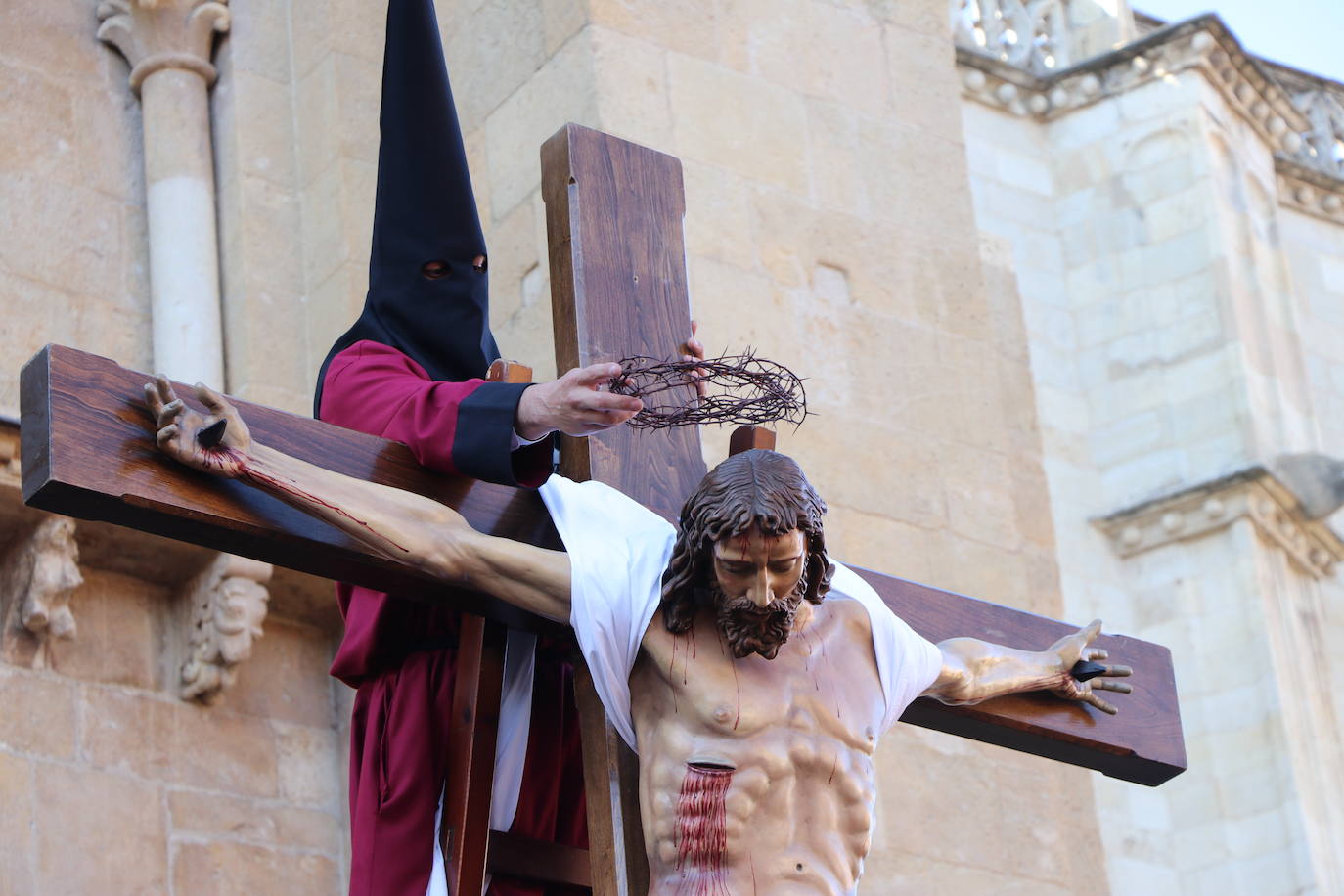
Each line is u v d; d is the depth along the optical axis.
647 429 4.35
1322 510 10.29
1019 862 7.22
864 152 7.96
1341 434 10.90
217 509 3.80
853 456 7.45
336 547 3.89
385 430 4.12
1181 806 9.80
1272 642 9.92
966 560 7.53
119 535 7.09
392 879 4.10
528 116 7.47
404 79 4.46
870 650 4.15
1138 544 10.27
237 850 7.08
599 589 3.93
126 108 8.13
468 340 4.48
